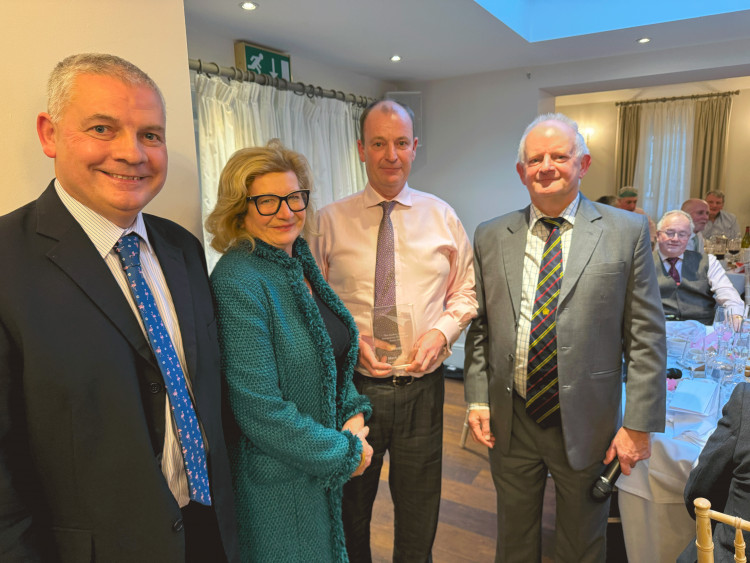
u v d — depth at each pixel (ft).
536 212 4.82
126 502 2.65
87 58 2.62
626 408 4.59
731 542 3.56
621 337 4.70
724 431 3.87
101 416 2.56
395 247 5.15
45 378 2.42
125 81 2.63
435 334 4.92
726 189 22.52
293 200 3.71
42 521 2.58
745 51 9.36
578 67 10.84
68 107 2.56
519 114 11.60
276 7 6.81
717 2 7.86
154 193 2.89
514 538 5.26
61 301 2.53
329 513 3.99
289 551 3.70
